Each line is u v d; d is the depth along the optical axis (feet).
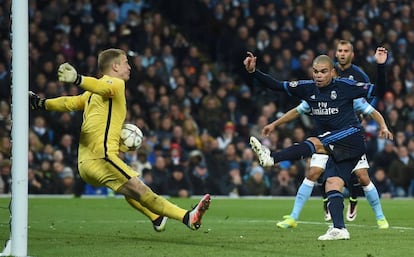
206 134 175.94
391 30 214.28
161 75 186.70
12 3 62.90
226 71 205.36
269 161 76.69
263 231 86.99
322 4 215.51
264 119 183.42
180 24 212.84
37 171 160.35
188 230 87.97
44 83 172.55
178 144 170.91
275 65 195.83
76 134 167.32
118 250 68.54
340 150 78.02
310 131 184.14
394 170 175.94
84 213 118.32
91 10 193.88
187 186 166.09
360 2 221.05
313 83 79.41
